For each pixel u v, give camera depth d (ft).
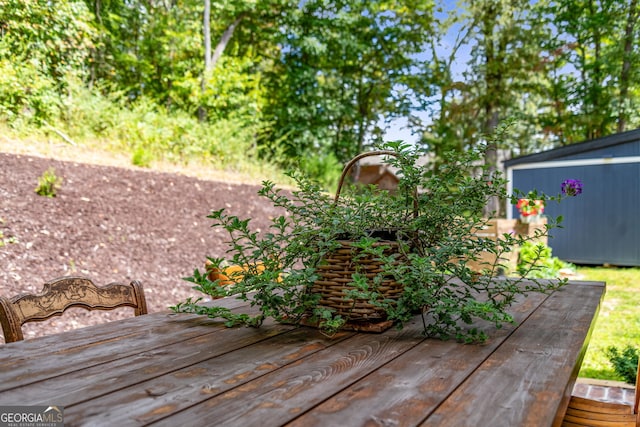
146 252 16.75
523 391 2.95
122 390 2.98
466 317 4.30
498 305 4.80
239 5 43.19
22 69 23.20
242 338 4.30
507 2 46.42
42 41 24.94
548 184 31.89
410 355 3.76
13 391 2.96
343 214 4.78
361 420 2.53
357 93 52.24
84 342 4.14
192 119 33.45
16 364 3.50
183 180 24.43
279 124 45.98
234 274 4.80
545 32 49.55
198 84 38.73
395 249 4.82
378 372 3.34
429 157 50.67
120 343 4.11
